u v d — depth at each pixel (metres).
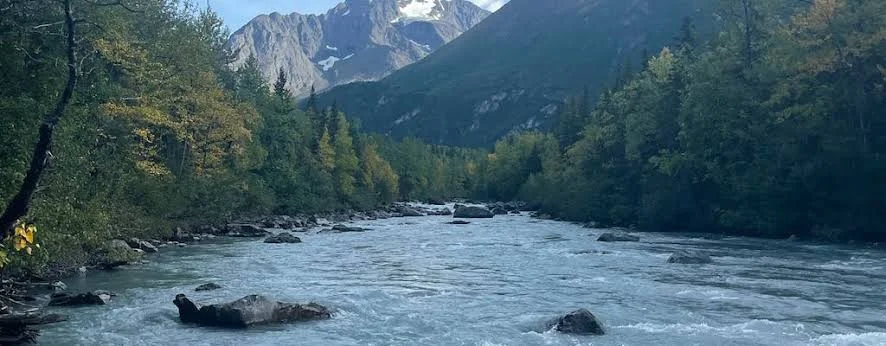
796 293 25.14
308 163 90.81
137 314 20.80
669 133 66.31
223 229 54.44
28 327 18.83
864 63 46.25
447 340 18.27
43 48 27.31
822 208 48.72
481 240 50.03
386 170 125.38
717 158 56.75
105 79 37.31
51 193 26.06
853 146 45.50
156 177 47.50
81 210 30.50
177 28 54.19
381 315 21.48
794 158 49.56
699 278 29.33
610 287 27.16
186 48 52.94
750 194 52.56
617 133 74.88
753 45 57.78
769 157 52.00
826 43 46.78
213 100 56.34
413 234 56.22
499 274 31.20
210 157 58.16
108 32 33.75
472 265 34.69
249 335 18.59
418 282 28.77
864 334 18.23
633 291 26.09
